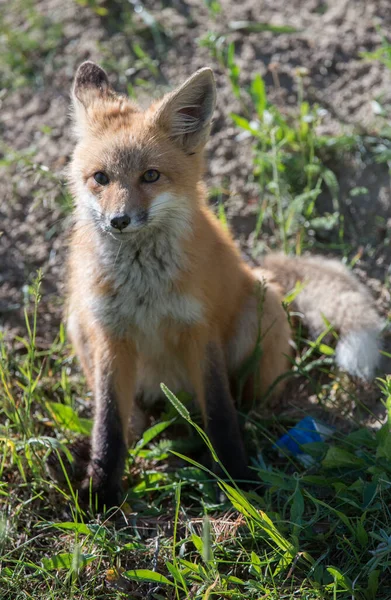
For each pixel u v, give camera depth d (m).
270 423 9.27
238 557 7.24
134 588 7.25
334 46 12.96
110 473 8.13
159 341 8.62
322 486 8.03
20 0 14.77
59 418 9.23
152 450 8.99
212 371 8.42
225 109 12.57
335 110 12.34
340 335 10.03
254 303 9.32
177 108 8.30
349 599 6.81
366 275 10.95
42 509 8.31
